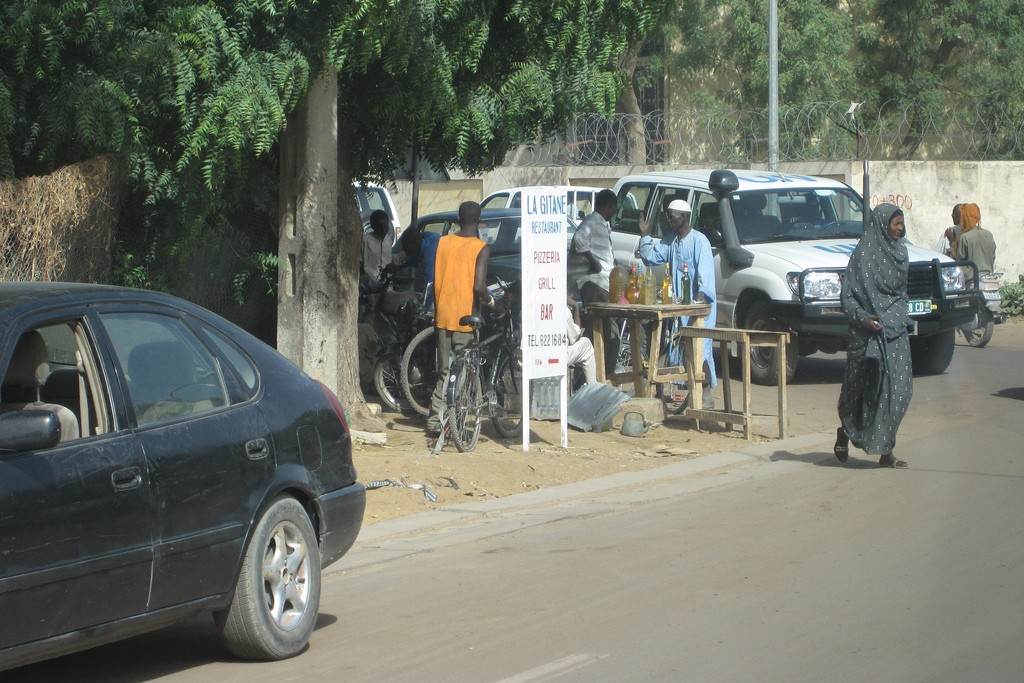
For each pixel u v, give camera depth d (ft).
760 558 31.24
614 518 36.47
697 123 107.65
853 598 27.58
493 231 64.44
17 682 23.53
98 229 38.47
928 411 54.54
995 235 96.58
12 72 39.29
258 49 42.19
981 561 30.48
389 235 73.15
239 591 23.26
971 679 22.38
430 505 38.01
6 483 19.22
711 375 53.83
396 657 24.30
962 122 116.98
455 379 44.09
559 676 22.85
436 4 43.65
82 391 21.91
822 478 41.42
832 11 118.32
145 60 39.55
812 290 60.70
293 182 45.57
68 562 19.88
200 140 39.27
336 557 26.04
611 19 47.47
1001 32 115.24
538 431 49.96
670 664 23.41
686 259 54.13
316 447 25.36
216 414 23.43
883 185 93.15
